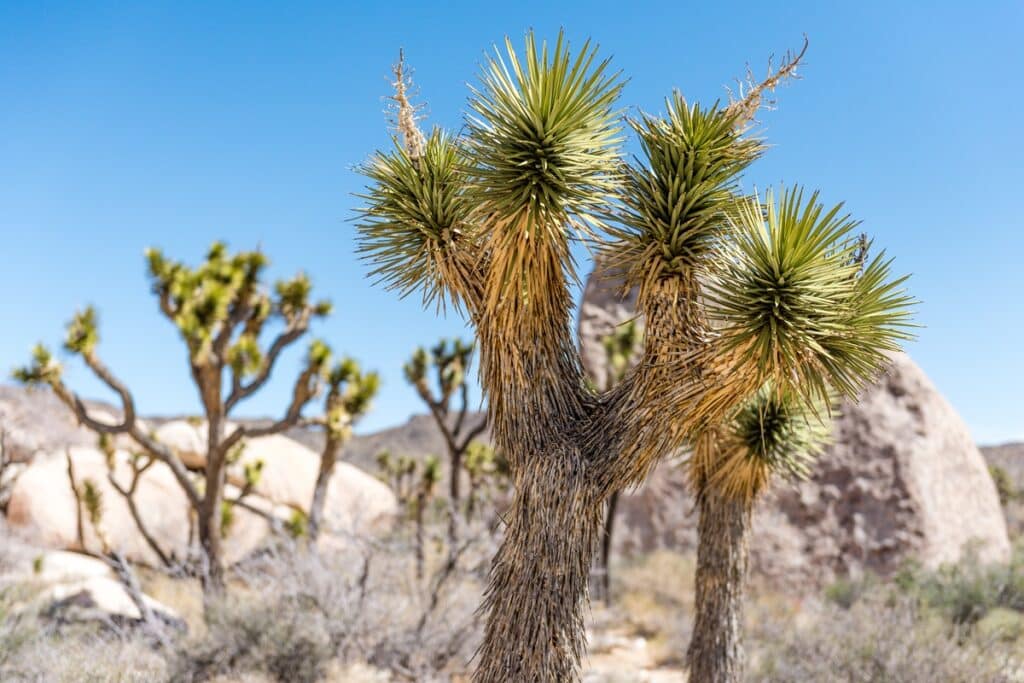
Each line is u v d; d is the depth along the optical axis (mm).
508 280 3930
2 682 6379
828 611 10305
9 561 11922
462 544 9914
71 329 11141
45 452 17312
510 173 3791
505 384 4113
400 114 4488
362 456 40219
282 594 8797
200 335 11188
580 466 3949
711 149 3975
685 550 16312
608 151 3963
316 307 12570
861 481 14656
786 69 3939
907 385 15609
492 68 3889
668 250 3918
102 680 6684
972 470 15477
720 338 3777
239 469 16766
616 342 14055
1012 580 10727
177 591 12109
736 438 5430
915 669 7680
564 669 3801
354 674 8250
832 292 3770
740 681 5547
